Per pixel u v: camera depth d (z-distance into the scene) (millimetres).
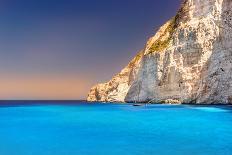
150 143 19578
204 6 67438
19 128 27688
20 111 55656
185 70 63250
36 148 18391
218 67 57062
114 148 18109
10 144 19641
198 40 62906
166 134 23156
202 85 58438
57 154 16797
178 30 68750
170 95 66500
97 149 17969
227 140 20250
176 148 17828
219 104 56062
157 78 70812
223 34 58656
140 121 32500
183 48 65000
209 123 29281
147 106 59500
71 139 21359
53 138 21875
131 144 19234
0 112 52500
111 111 50375
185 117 35031
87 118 37344
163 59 70500
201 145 18688
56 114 45875
